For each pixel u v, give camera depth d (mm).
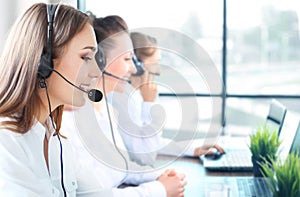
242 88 3947
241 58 3924
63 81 1057
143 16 3582
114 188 1460
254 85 3975
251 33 3916
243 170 1903
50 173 1156
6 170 1000
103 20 1498
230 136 2676
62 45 1036
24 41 1027
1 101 1036
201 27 3801
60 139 1239
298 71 4039
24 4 2244
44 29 1031
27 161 1041
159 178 1586
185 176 1670
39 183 1048
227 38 3863
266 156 1811
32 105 1064
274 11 3930
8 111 1042
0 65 1047
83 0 3025
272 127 2309
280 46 4023
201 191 1593
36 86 1052
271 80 4059
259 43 3971
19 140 1046
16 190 995
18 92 1029
